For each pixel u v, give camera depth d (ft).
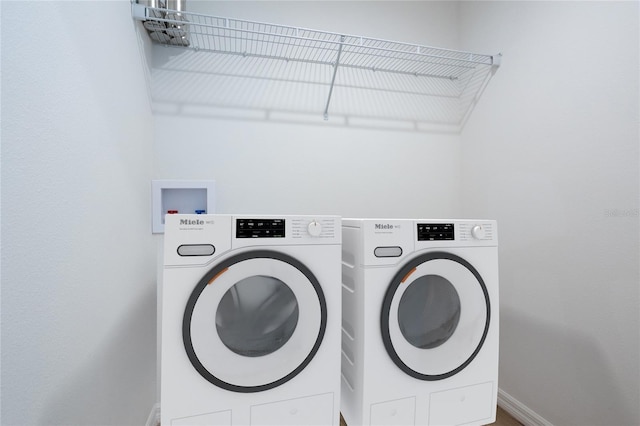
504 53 6.51
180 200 6.33
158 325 6.12
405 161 7.71
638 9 4.20
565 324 5.12
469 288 4.30
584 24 4.89
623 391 4.30
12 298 2.33
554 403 5.26
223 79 6.60
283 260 3.70
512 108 6.32
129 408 4.70
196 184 6.27
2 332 2.23
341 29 7.21
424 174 7.83
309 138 7.09
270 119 6.86
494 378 4.42
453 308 4.47
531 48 5.86
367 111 7.46
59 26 2.92
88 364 3.43
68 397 3.04
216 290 3.51
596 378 4.63
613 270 4.46
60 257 2.92
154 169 6.23
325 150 7.20
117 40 4.34
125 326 4.56
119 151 4.37
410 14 7.64
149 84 5.98
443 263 4.16
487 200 7.02
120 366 4.35
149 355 5.74
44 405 2.68
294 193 7.00
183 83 6.39
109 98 4.04
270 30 6.77
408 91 7.73
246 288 3.95
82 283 3.31
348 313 4.42
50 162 2.78
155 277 6.07
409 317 4.40
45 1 2.71
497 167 6.72
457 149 7.99
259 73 6.79
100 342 3.73
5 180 2.26
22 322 2.43
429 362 4.10
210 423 3.49
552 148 5.42
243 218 3.62
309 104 7.09
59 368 2.90
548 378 5.39
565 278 5.15
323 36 7.09
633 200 4.24
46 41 2.73
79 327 3.24
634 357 4.19
